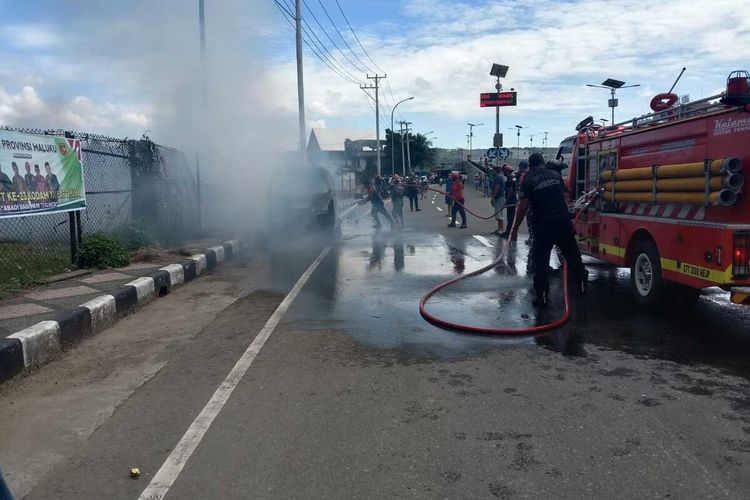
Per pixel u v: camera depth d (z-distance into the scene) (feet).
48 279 26.27
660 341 18.81
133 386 15.76
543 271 23.72
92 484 10.89
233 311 23.98
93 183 37.58
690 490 10.30
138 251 33.60
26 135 24.84
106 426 13.33
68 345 19.27
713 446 11.84
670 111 21.35
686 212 20.08
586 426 12.82
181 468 11.37
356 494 10.37
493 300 24.97
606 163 26.40
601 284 28.14
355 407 14.05
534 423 13.01
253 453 11.91
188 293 28.02
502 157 112.47
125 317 23.48
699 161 19.29
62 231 35.99
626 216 23.58
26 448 12.35
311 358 17.70
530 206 24.62
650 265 22.06
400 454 11.75
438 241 46.44
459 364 16.96
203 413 13.87
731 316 21.67
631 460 11.35
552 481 10.67
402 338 19.60
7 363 16.17
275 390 15.21
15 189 24.06
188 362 17.63
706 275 18.54
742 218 17.79
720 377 15.58
